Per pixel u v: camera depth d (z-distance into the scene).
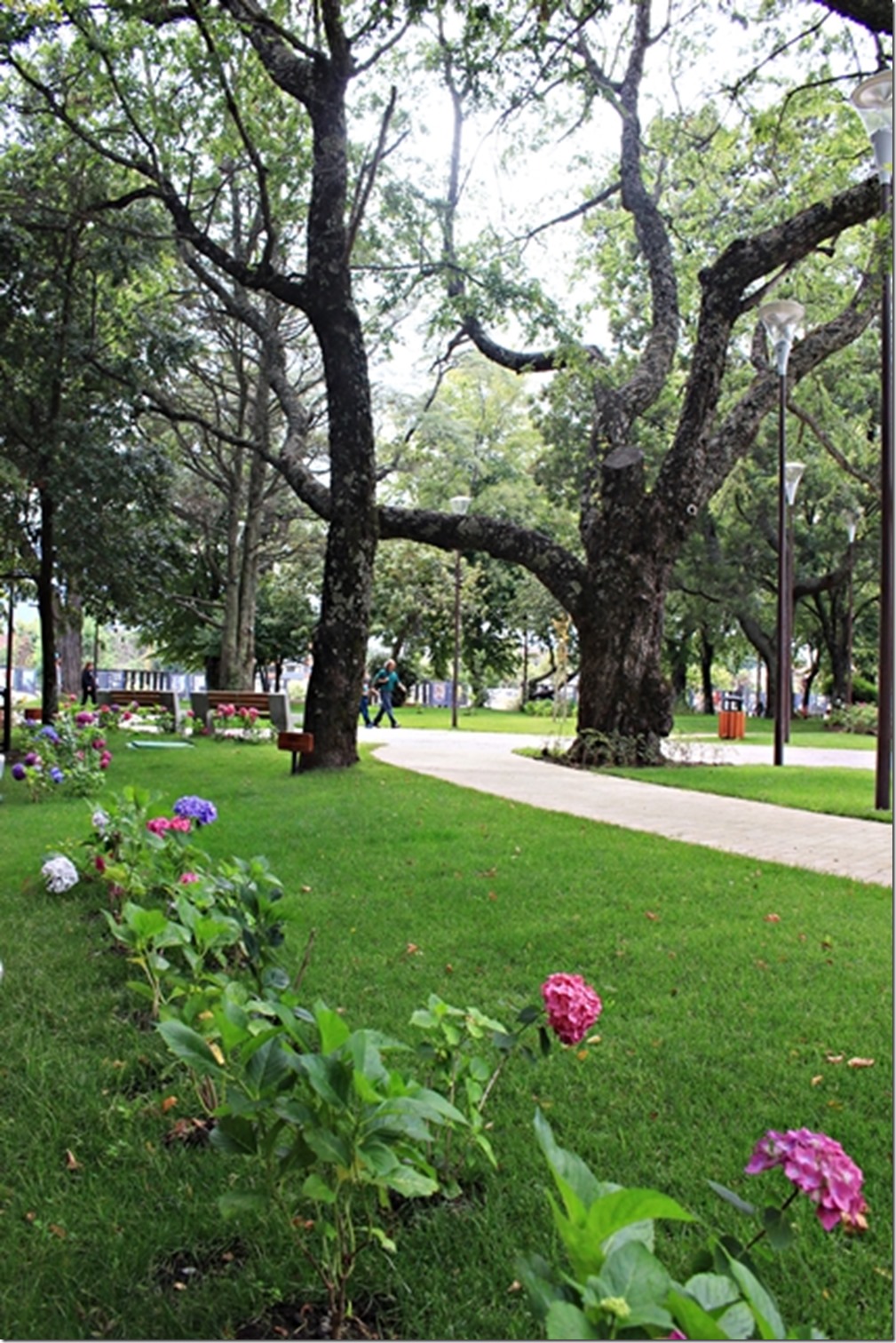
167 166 15.28
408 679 46.97
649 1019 4.15
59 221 16.92
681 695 48.88
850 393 27.59
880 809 10.78
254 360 24.62
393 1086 1.92
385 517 15.28
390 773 13.12
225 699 20.98
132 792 5.11
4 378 16.84
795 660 51.69
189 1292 2.29
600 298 18.80
